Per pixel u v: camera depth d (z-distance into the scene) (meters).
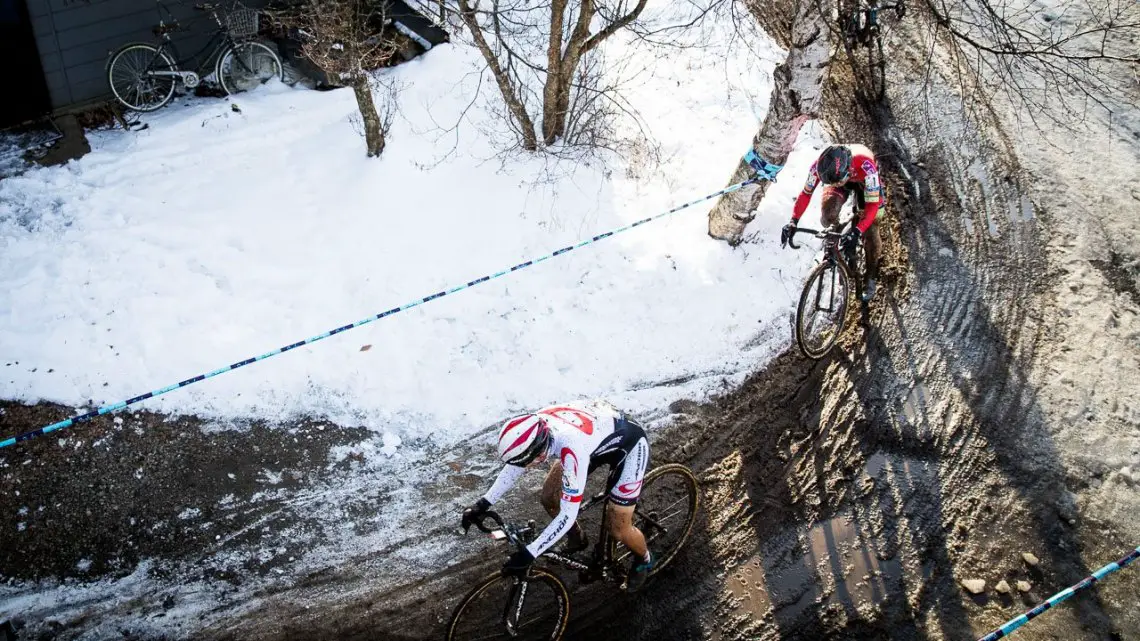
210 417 6.07
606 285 7.00
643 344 6.66
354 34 7.07
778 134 6.52
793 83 6.20
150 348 6.37
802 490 5.72
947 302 7.02
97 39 8.13
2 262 6.85
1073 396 6.27
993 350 6.62
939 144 8.55
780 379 6.46
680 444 6.02
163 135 8.12
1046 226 7.69
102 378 6.21
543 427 4.15
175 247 7.04
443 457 5.96
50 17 7.82
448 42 8.93
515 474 4.30
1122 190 8.05
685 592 5.20
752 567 5.31
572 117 7.90
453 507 5.64
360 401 6.24
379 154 7.67
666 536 5.39
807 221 7.62
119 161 7.81
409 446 6.02
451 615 4.84
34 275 6.75
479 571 5.31
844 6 9.00
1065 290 7.12
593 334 6.68
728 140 8.43
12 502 5.54
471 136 7.96
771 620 5.05
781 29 10.12
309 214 7.38
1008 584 5.18
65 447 5.84
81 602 5.07
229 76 8.66
